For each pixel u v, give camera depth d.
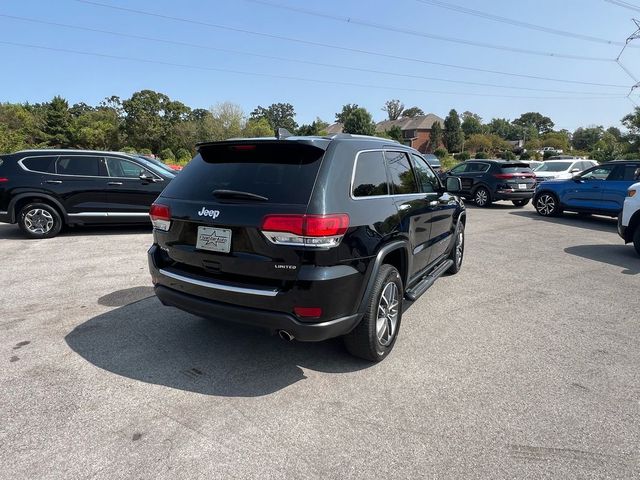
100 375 3.10
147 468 2.19
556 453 2.35
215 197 3.00
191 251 3.07
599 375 3.22
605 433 2.53
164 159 51.50
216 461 2.25
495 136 78.69
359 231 2.94
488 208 14.53
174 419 2.60
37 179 7.79
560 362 3.43
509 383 3.09
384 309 3.38
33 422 2.54
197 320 4.12
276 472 2.18
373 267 3.06
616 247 8.02
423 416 2.68
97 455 2.27
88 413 2.64
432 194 4.66
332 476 2.15
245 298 2.81
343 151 3.10
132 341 3.66
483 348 3.67
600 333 4.01
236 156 3.22
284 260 2.70
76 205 8.02
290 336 2.80
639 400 2.89
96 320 4.10
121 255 6.65
